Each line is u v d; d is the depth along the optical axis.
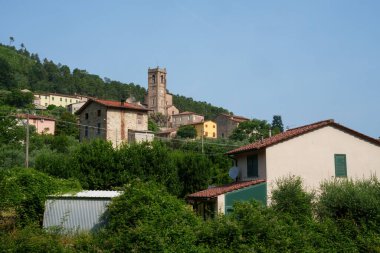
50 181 22.58
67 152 56.28
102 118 62.12
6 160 42.28
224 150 64.56
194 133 104.25
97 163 30.94
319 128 28.36
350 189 23.06
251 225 18.86
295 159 27.56
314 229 21.06
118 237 17.48
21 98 125.56
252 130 94.12
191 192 37.31
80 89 189.62
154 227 17.88
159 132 102.44
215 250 17.88
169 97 159.38
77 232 19.75
